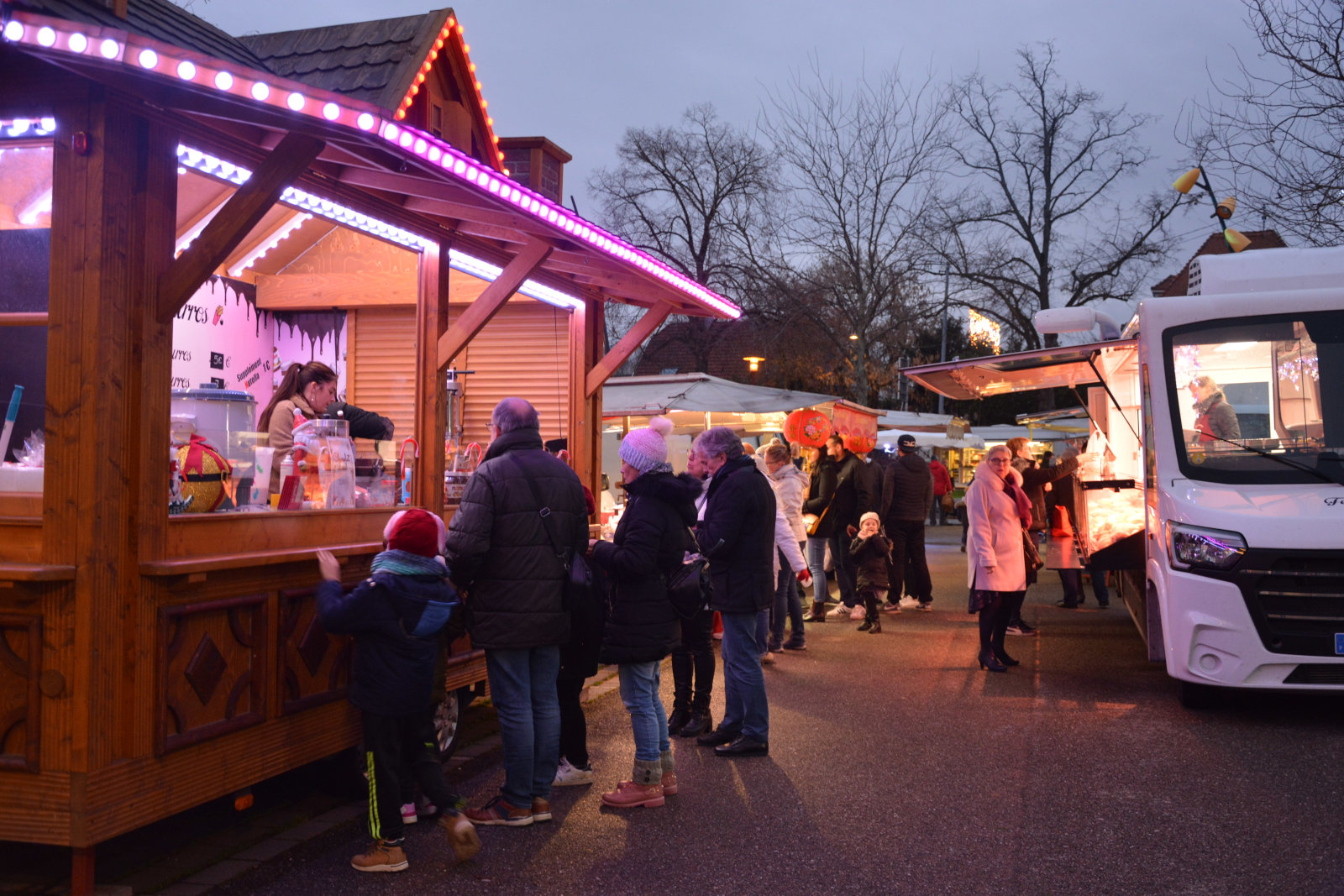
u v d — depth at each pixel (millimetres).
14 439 3826
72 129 3740
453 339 6074
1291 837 4508
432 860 4293
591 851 4406
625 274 7652
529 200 4930
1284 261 7605
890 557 12188
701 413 14891
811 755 5957
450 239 6266
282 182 3918
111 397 3717
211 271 3908
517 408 4805
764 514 6031
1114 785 5316
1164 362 7305
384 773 4137
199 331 7285
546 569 4617
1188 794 5160
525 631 4555
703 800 5129
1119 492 8336
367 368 7719
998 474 8453
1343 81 12391
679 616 5082
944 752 6004
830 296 32500
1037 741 6215
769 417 14906
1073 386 11570
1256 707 7133
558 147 9625
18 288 3840
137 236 3842
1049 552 11195
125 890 3738
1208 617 6613
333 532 5000
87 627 3602
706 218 34156
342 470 5180
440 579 4352
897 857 4320
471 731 6520
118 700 3709
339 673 4844
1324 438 6953
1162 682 8039
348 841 4508
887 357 33062
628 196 34688
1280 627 6465
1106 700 7398
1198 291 7961
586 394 8484
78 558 3627
